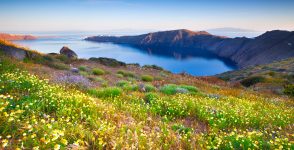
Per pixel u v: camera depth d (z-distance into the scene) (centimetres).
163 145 702
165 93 1812
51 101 859
